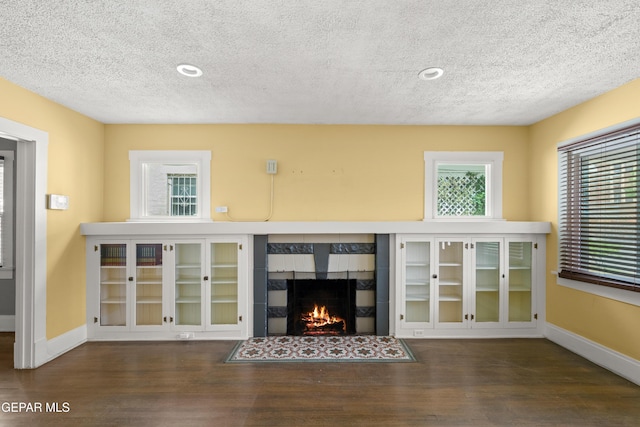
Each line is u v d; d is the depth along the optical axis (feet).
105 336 10.96
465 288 11.17
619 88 8.59
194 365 9.05
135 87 8.77
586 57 7.12
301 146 12.10
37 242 9.12
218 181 12.05
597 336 9.23
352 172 12.12
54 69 7.70
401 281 11.17
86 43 6.57
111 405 7.15
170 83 8.53
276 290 11.55
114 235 10.91
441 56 7.14
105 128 11.96
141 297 11.21
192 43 6.61
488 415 6.78
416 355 9.71
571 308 10.16
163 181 12.23
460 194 12.41
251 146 12.07
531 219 12.01
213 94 9.28
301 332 11.69
